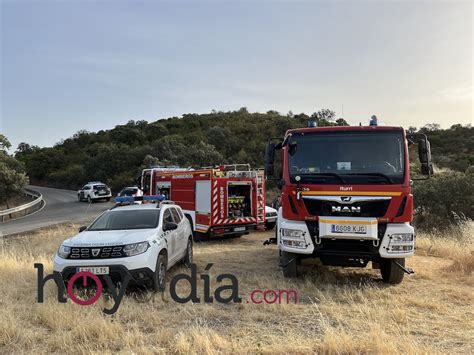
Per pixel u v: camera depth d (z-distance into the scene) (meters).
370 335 4.05
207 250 10.49
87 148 81.19
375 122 6.57
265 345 3.95
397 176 5.98
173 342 4.07
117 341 4.13
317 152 6.39
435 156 40.28
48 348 4.03
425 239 11.26
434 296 5.79
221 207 11.86
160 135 72.94
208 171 11.84
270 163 6.84
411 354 3.57
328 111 64.19
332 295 5.83
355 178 6.05
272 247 11.05
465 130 57.50
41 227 17.03
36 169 74.12
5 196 31.67
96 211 24.14
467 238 11.35
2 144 37.41
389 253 5.80
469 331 4.35
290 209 6.31
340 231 5.80
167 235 6.85
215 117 93.81
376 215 5.93
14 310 5.25
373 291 5.95
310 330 4.40
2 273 7.38
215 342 4.00
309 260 8.61
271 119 82.31
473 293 5.89
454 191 17.30
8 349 4.04
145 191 15.94
